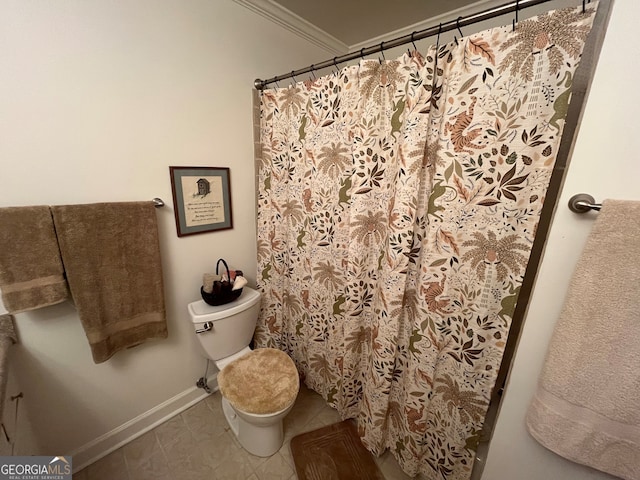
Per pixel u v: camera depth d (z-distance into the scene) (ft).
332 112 3.87
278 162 4.84
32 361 3.24
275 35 4.91
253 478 3.87
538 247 2.84
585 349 2.00
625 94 1.81
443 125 2.86
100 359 3.46
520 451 2.64
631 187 1.87
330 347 4.64
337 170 3.99
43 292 2.97
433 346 3.31
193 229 4.48
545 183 2.43
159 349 4.44
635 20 1.72
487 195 2.73
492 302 2.86
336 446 4.36
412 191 3.06
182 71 3.90
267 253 5.34
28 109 2.85
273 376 4.15
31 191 2.99
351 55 3.48
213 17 4.05
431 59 2.78
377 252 3.79
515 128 2.48
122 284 3.59
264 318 5.62
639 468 1.97
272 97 4.67
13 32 2.65
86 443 3.90
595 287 1.92
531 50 2.30
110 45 3.24
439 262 3.14
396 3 4.56
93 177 3.37
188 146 4.16
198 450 4.24
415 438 3.68
